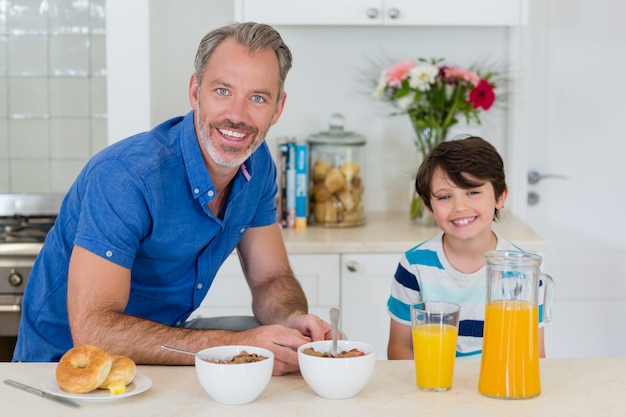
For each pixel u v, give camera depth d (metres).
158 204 1.91
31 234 3.35
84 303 1.81
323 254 3.15
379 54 3.71
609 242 3.92
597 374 1.66
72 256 1.87
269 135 3.73
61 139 3.81
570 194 3.90
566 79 3.85
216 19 3.67
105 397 1.49
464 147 2.03
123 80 3.25
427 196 2.09
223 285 3.17
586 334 3.96
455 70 3.35
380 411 1.46
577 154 3.88
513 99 3.70
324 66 3.71
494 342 1.52
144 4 3.22
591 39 3.83
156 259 2.02
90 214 1.85
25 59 3.78
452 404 1.49
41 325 2.14
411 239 3.19
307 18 3.37
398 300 2.20
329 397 1.53
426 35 3.71
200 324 2.28
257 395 1.50
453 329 1.56
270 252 2.32
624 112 3.87
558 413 1.44
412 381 1.62
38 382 1.60
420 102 3.44
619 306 3.95
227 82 1.85
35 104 3.79
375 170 3.77
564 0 3.82
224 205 2.09
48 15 3.76
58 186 3.83
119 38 3.23
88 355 1.54
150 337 1.76
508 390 1.51
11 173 3.83
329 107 3.73
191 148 1.95
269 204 2.32
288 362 1.67
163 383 1.62
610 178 3.89
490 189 2.04
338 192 3.43
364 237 3.23
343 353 1.60
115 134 3.27
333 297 3.17
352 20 3.38
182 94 3.68
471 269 2.11
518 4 3.40
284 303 2.19
